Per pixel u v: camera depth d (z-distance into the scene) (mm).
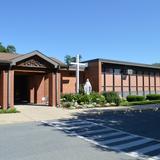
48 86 29594
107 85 35531
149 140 12836
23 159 9312
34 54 25531
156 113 24266
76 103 27562
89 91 30922
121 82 37125
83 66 34562
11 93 24297
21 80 32562
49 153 10117
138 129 15773
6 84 24141
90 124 17484
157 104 33062
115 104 30156
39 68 26484
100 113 23531
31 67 25844
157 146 11594
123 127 16422
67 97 28953
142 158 9664
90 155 9906
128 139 13016
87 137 13344
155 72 41906
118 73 36875
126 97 36031
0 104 24531
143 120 19531
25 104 29766
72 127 16266
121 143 12133
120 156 9867
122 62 36312
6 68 24234
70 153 10156
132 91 38438
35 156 9695
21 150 10555
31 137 13125
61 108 26094
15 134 13867
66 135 13758
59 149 10773
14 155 9828
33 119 19391
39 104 29781
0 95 24625
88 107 27641
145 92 40250
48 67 27031
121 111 25391
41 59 26375
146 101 33938
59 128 15852
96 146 11445
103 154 10102
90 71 35156
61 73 33938
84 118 20391
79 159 9328
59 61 29859
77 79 31094
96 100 29266
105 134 14195
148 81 40812
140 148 11203
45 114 21828
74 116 21266
